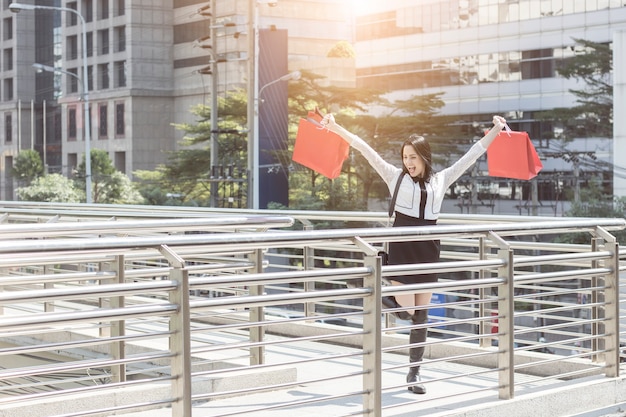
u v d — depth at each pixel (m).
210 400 7.40
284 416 6.70
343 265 32.53
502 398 6.84
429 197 7.08
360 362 9.12
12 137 125.75
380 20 84.88
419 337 7.33
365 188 77.00
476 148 7.54
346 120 80.31
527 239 38.97
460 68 78.88
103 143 113.06
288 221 7.02
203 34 104.62
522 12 74.38
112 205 15.14
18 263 6.89
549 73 72.81
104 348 9.52
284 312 10.81
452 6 79.38
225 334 10.30
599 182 68.38
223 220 6.63
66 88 119.44
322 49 104.00
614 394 7.71
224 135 78.81
